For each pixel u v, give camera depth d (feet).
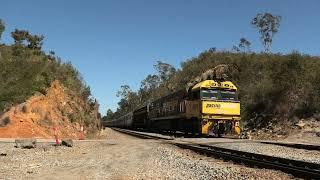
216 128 121.49
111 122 460.55
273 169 49.85
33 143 88.53
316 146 83.56
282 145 93.76
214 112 121.19
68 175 46.88
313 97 137.28
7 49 184.55
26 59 172.55
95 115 189.67
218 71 194.59
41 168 53.93
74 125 153.48
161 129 175.22
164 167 53.78
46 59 180.45
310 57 171.83
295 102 141.69
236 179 42.16
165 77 375.04
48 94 153.79
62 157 69.51
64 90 167.32
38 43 198.08
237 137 133.80
